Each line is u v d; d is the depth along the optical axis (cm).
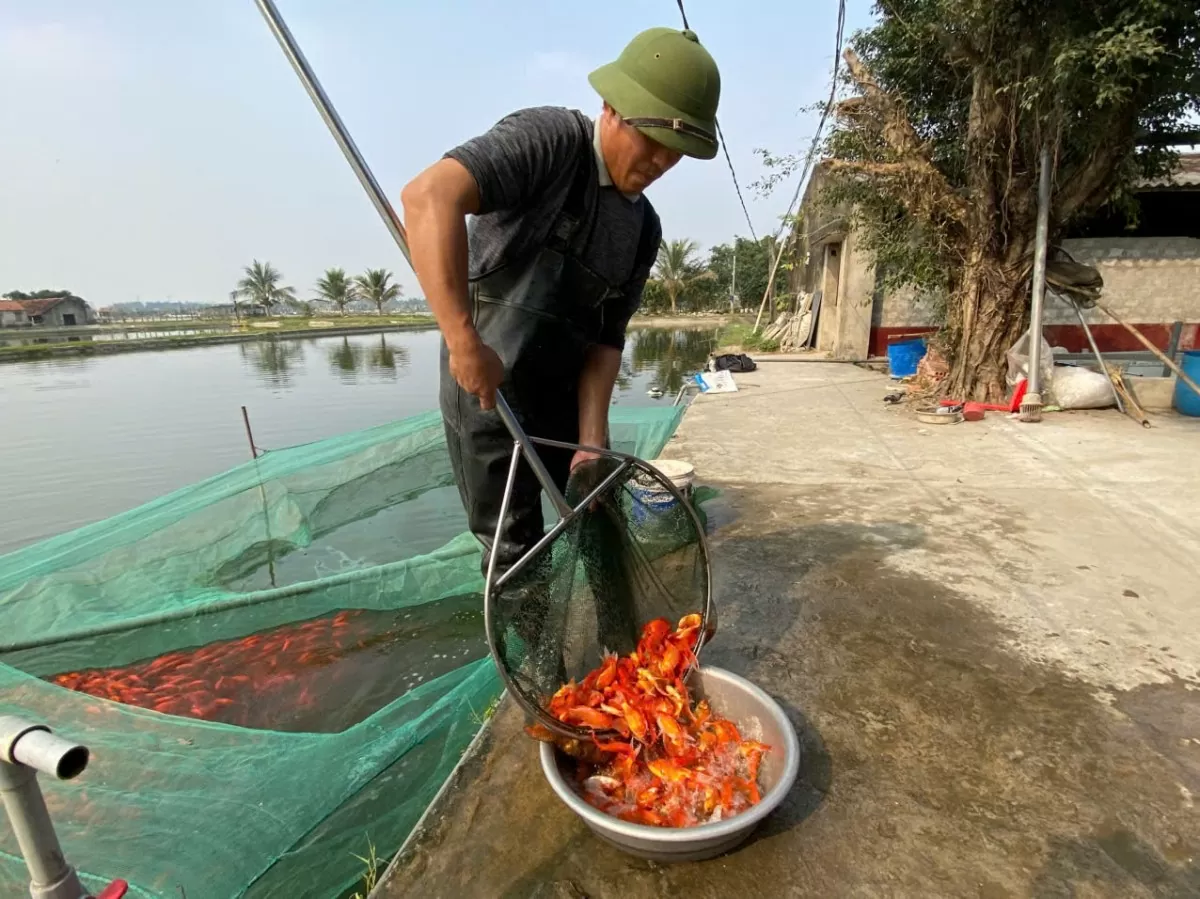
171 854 165
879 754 177
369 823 186
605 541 177
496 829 155
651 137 147
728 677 177
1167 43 479
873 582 278
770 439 548
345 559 427
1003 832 151
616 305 192
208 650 309
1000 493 391
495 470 182
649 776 159
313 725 270
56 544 348
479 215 163
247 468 453
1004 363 656
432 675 298
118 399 1486
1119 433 528
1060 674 211
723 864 143
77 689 285
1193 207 991
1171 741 180
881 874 141
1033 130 566
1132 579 276
